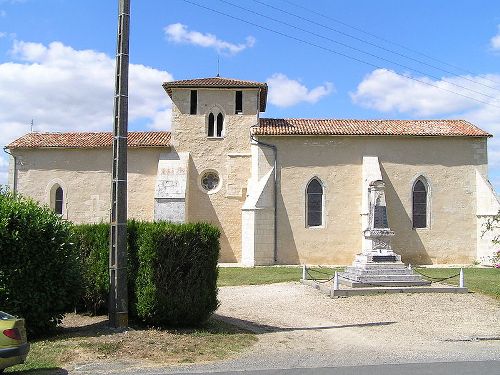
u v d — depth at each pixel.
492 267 29.88
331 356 10.84
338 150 32.03
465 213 32.03
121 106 12.77
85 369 9.52
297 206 31.59
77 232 14.75
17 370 9.38
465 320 15.16
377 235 21.48
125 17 12.93
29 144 33.38
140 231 13.01
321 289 20.20
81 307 14.80
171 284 12.66
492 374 8.99
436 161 32.22
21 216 11.77
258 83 33.66
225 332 13.02
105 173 33.19
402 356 10.79
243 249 31.19
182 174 32.22
